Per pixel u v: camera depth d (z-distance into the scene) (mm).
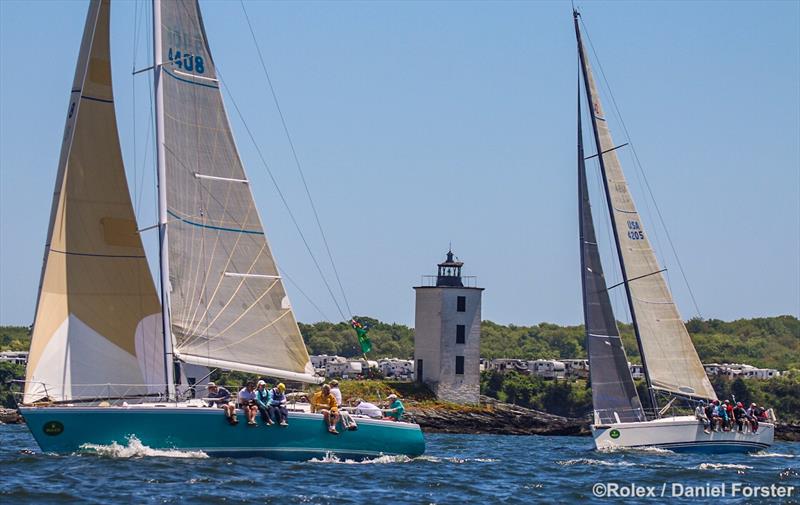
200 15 138000
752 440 190000
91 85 132500
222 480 113875
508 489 123500
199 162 136500
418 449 143875
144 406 126188
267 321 138500
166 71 135125
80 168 131000
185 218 134750
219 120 138125
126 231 132375
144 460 122875
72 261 129500
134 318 131875
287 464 128625
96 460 121812
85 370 129000
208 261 135750
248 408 128500
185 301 133625
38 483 108500
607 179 198000
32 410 123500
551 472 145875
